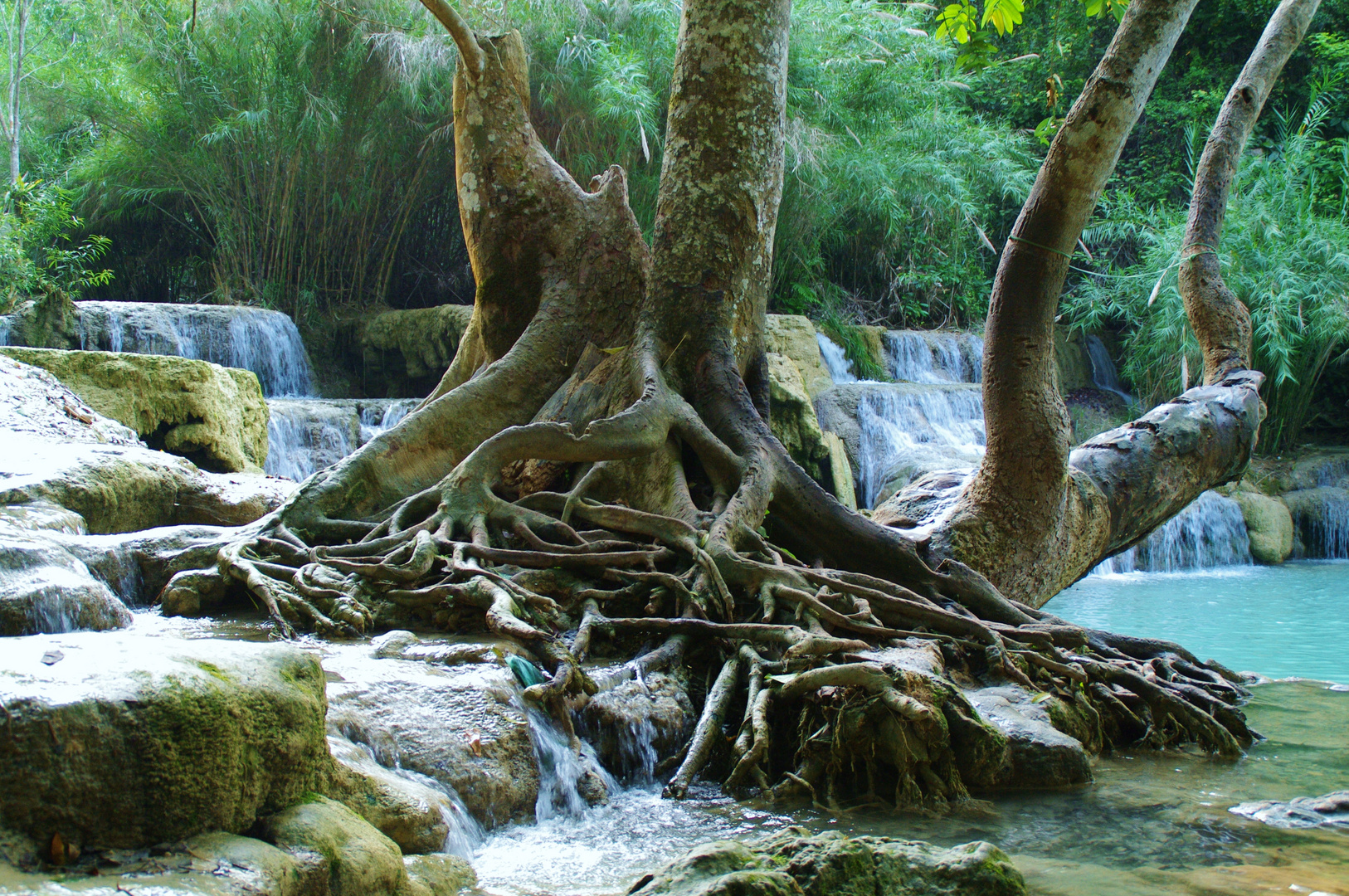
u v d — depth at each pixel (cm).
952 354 2214
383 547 674
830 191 2122
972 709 501
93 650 280
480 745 441
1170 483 888
